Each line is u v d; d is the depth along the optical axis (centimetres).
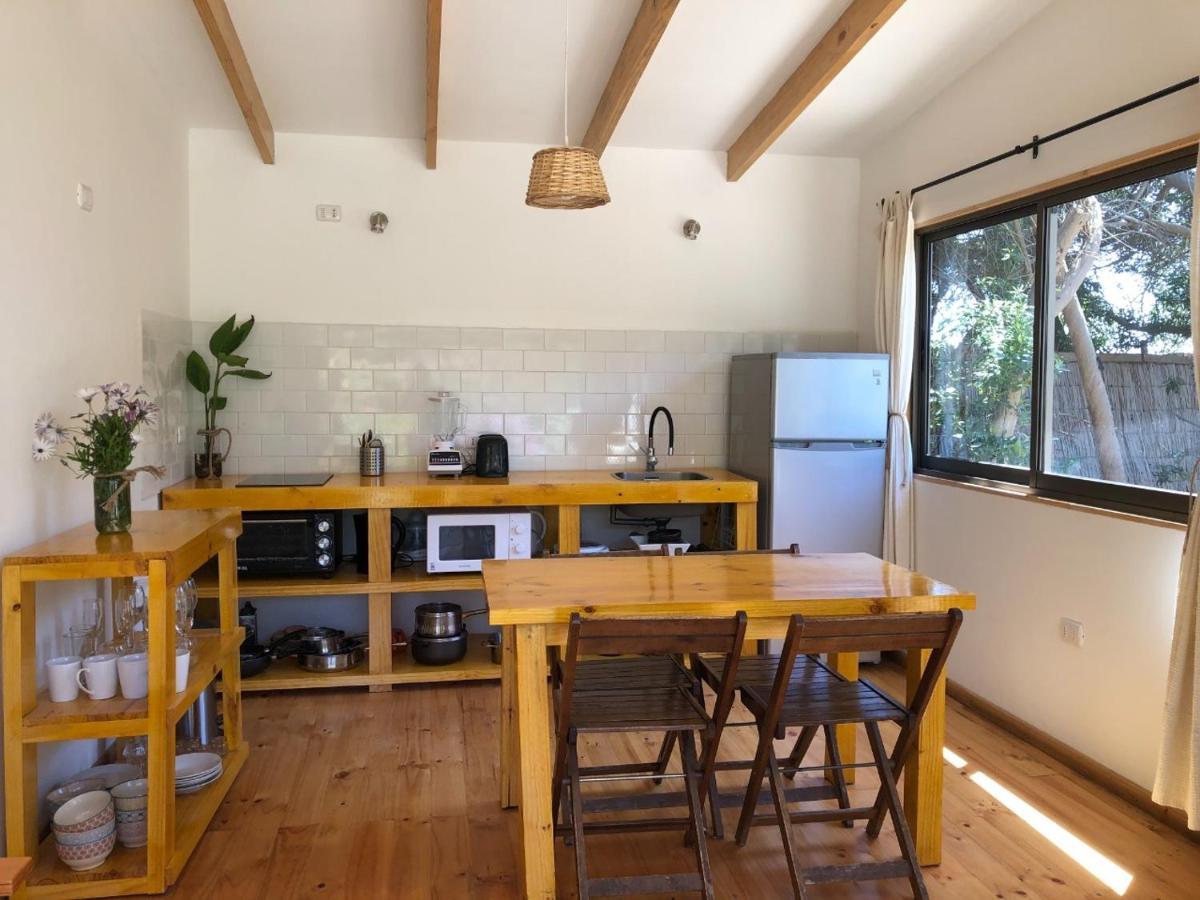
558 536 446
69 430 284
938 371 471
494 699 427
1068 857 287
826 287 528
